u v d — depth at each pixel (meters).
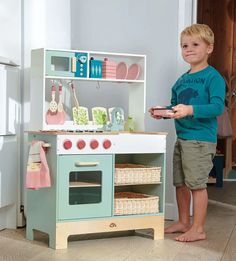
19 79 2.62
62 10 2.96
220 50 5.20
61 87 2.65
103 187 2.34
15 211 2.61
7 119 2.51
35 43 2.65
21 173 2.65
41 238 2.42
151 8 3.01
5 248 2.22
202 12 5.21
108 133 2.34
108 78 2.61
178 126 2.56
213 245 2.33
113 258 2.08
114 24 3.07
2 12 2.61
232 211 3.25
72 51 2.53
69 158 2.26
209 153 2.48
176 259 2.08
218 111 2.43
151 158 2.56
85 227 2.29
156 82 3.02
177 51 2.96
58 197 2.23
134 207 2.41
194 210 2.48
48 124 2.54
